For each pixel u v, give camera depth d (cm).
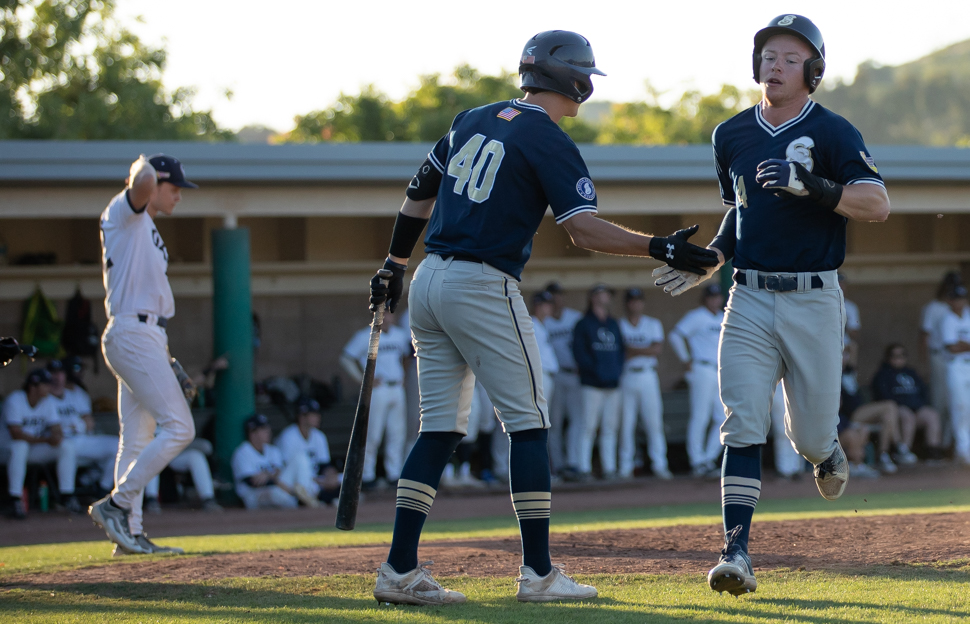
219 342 2148
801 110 739
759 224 736
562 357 2389
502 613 655
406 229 784
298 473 2078
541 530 711
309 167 2133
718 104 8581
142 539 1174
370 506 2014
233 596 781
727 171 781
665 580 779
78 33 4975
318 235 2809
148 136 5003
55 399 2041
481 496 2133
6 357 828
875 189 698
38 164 1992
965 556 827
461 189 709
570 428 2380
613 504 1939
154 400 1155
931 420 2538
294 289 2756
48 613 738
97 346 2545
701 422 2398
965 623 588
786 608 650
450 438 739
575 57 718
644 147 2323
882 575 767
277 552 1079
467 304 696
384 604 709
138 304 1157
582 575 809
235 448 2130
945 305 2594
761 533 1035
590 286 2964
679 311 3033
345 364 2267
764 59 736
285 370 2770
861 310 3150
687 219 2998
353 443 740
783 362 750
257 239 2772
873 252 3181
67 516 1928
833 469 799
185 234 2681
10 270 2481
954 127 17362
